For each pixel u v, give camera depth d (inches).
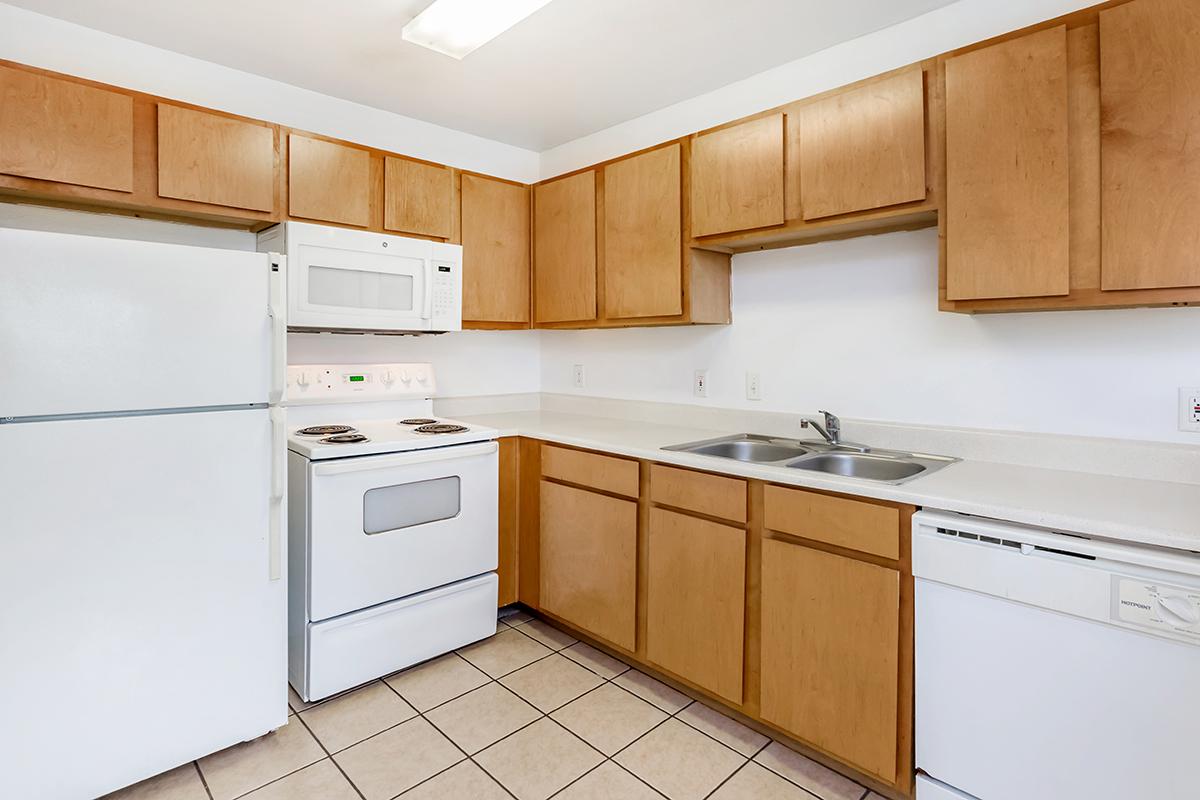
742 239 87.8
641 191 98.7
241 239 96.5
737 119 92.4
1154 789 47.0
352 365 105.5
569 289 112.2
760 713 72.9
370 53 88.4
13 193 73.0
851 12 77.7
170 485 64.6
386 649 86.8
